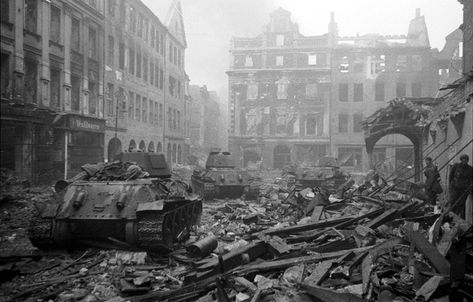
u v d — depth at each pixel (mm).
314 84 44125
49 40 20969
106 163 9773
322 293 5070
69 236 8016
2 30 17438
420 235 6090
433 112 18094
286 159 44844
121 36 30078
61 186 9133
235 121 45312
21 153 18312
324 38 44094
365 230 8258
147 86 35594
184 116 48500
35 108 19062
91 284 6246
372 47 42656
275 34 45062
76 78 24234
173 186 9953
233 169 19469
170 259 7734
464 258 4668
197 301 5504
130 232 7754
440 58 41938
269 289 5691
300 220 11406
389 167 38938
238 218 13172
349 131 43219
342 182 21953
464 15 16203
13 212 13133
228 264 6730
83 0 24484
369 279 5562
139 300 5578
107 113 27906
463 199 9430
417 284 5219
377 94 43031
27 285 6148
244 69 45188
